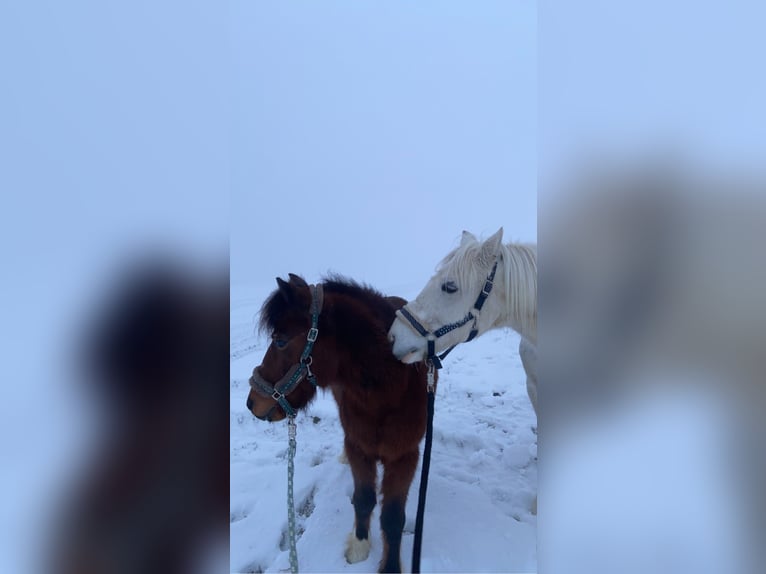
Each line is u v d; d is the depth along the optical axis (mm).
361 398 2094
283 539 2428
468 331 2207
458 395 3877
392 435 2096
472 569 2115
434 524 2406
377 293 2404
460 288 2172
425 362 2232
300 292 2104
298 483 2812
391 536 2080
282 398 2076
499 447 3137
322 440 3355
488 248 2229
